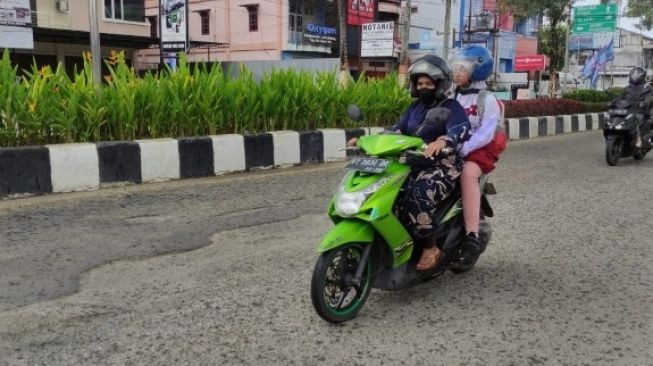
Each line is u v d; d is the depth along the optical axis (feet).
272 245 16.42
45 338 10.59
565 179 28.12
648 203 22.91
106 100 24.12
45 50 85.20
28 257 14.80
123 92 24.34
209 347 10.37
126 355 10.02
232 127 28.12
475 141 12.53
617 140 32.42
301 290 13.14
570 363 10.10
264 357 10.05
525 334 11.21
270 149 28.12
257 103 28.50
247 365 9.77
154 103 25.07
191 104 26.27
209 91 26.78
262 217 19.35
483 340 10.93
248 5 107.55
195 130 26.71
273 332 11.03
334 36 112.57
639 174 29.86
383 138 11.13
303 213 20.01
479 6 124.77
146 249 15.74
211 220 18.80
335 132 30.99
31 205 19.76
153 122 25.13
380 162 10.72
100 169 22.38
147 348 10.28
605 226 19.35
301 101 30.45
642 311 12.40
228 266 14.62
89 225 17.76
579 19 92.38
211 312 11.86
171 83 26.25
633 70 33.12
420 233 11.56
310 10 109.19
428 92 11.93
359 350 10.41
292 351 10.30
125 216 18.90
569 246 17.07
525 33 130.62
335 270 11.26
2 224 17.56
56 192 21.36
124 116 24.18
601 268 15.16
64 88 23.82
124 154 23.00
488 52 13.34
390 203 10.84
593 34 96.17
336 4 111.86
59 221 18.07
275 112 29.45
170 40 65.87
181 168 24.88
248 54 110.11
